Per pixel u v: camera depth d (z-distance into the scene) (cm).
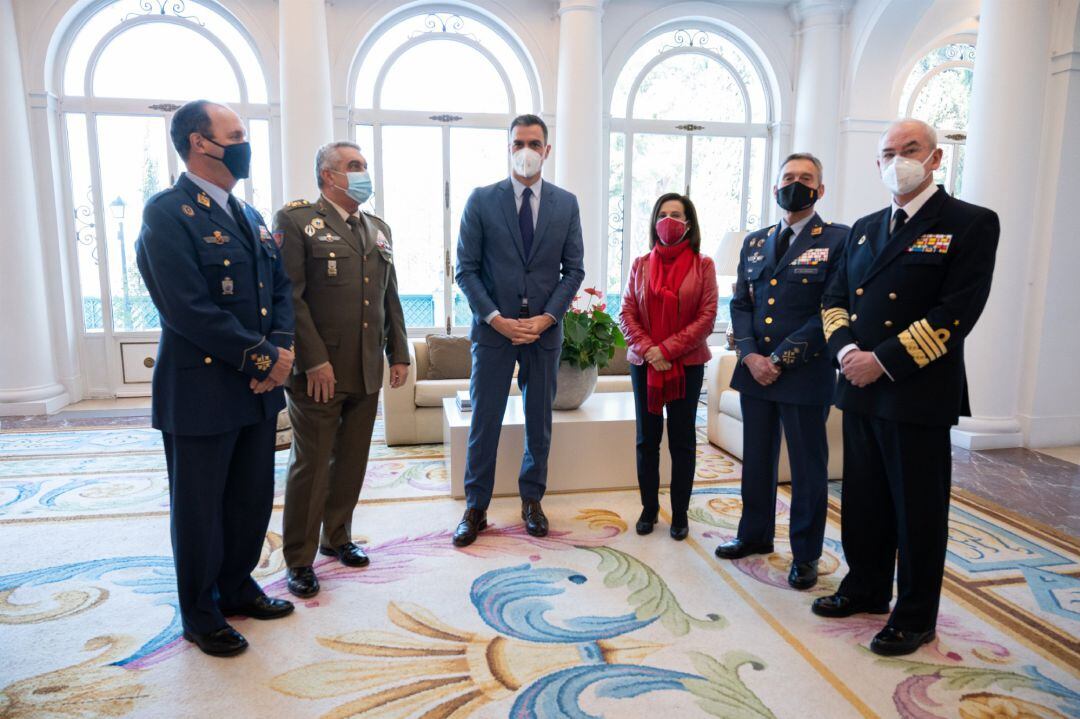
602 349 346
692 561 255
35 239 513
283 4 512
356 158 230
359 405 245
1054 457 405
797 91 638
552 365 276
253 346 184
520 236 265
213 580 195
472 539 270
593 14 566
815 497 231
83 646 196
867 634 206
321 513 234
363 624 209
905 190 190
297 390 226
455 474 321
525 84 624
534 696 174
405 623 210
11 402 505
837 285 216
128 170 562
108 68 555
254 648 196
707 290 263
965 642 202
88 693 174
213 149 185
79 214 558
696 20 634
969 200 417
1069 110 401
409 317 634
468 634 204
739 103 663
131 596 226
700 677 183
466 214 269
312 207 231
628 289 279
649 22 618
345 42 577
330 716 166
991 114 403
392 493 331
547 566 250
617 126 636
